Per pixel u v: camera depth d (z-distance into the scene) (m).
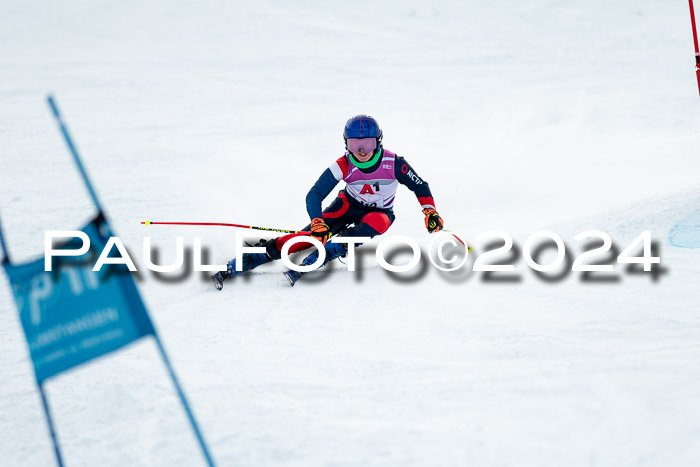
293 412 10.77
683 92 62.31
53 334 9.05
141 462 9.75
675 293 14.25
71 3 115.38
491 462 8.91
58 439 10.68
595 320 13.42
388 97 67.06
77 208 32.12
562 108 59.69
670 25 91.81
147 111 62.31
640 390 10.13
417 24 100.56
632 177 36.31
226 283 19.62
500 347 12.64
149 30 101.31
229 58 86.38
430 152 48.03
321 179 20.83
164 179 38.81
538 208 30.44
